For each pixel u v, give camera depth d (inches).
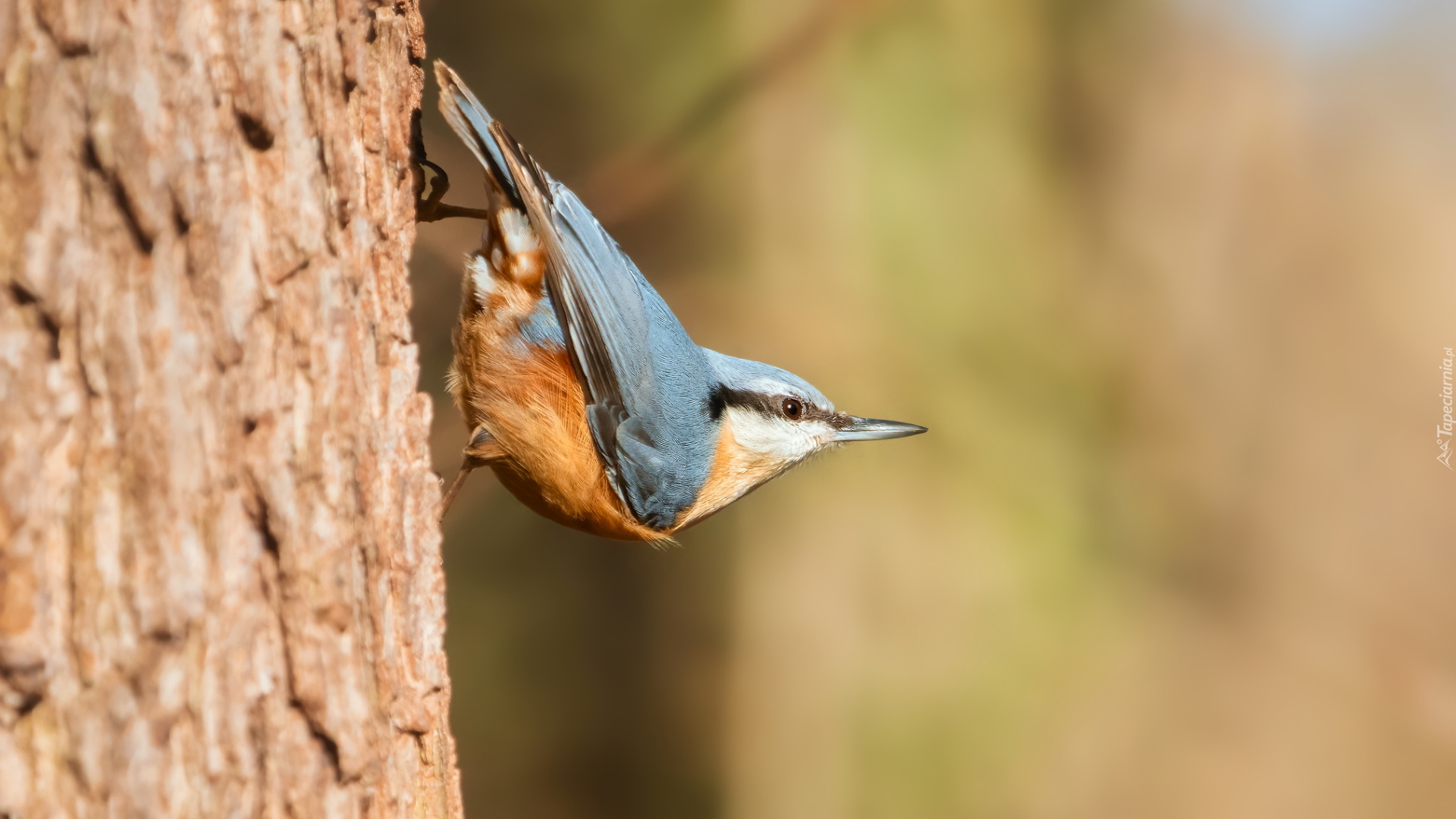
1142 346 534.6
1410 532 560.4
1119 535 512.7
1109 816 496.1
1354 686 546.0
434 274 395.9
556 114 451.5
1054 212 515.2
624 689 474.6
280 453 162.6
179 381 148.9
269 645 158.9
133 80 144.6
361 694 171.8
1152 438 533.0
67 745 139.7
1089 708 498.9
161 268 147.3
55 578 139.2
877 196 469.7
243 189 158.6
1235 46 555.8
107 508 142.8
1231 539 546.9
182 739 147.9
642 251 458.0
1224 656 530.9
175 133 149.1
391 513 187.6
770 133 455.5
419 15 222.7
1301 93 577.9
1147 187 545.3
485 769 471.2
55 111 139.5
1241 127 556.7
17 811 136.9
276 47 163.9
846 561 478.3
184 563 148.3
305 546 165.0
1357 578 559.8
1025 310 498.3
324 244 173.2
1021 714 488.4
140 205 145.1
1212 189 553.0
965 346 487.8
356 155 185.8
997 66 499.5
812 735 474.3
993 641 487.5
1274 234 562.6
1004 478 490.9
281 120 165.0
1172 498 530.6
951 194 484.7
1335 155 586.2
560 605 477.1
